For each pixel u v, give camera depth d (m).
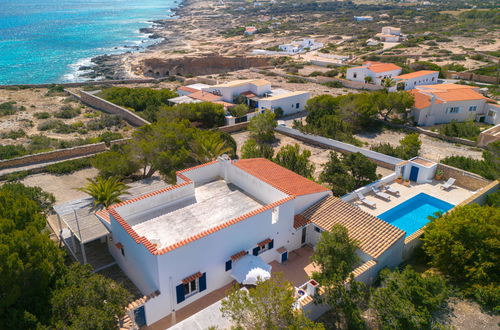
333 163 33.94
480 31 145.88
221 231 19.81
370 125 54.50
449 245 21.22
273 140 50.16
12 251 16.75
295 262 23.56
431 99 55.78
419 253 24.22
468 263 20.75
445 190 34.78
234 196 24.95
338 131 48.09
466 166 37.34
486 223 21.45
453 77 84.25
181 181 25.42
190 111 53.81
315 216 24.83
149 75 125.06
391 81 73.31
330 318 18.38
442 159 40.62
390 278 19.05
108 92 75.50
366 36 150.50
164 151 36.00
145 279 19.84
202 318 17.73
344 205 25.36
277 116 60.38
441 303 18.81
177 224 21.77
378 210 31.19
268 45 149.88
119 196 27.47
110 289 17.62
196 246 19.02
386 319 16.83
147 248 18.20
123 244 21.28
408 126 53.50
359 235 22.66
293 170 33.62
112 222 21.62
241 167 25.84
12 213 19.88
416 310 17.28
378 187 34.81
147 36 193.25
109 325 15.88
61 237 25.75
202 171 26.67
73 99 77.31
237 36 183.38
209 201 24.27
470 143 46.72
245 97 66.19
